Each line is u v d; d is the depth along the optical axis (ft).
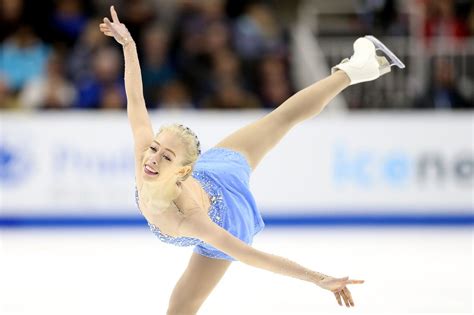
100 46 130.72
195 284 59.16
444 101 130.82
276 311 70.54
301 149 121.29
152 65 130.31
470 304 73.05
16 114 121.08
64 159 118.93
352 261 95.71
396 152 121.70
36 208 118.83
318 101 62.64
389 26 144.97
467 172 122.31
